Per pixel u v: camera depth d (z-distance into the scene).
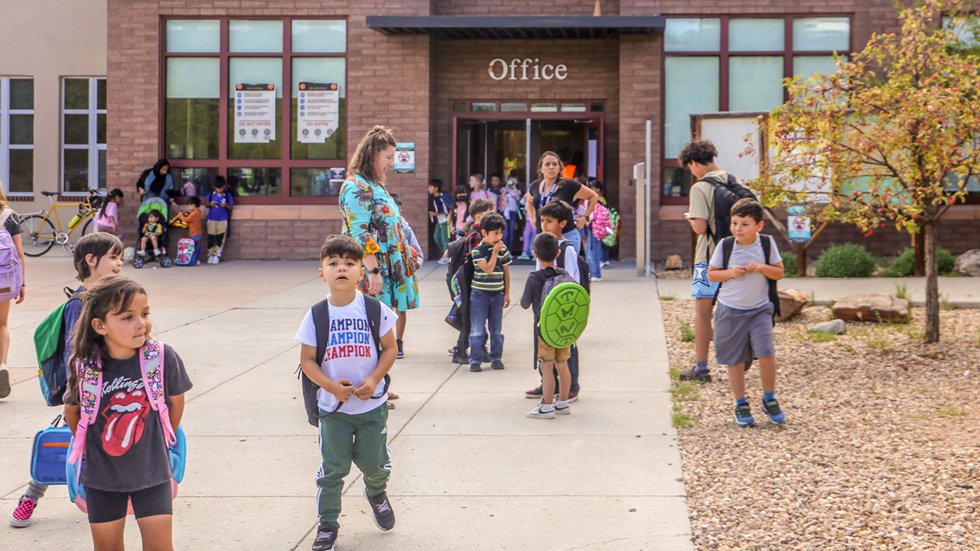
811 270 15.59
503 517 5.12
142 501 3.90
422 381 8.45
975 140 8.81
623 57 18.19
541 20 17.50
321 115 18.88
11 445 6.60
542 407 7.12
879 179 9.01
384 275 7.74
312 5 18.66
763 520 4.96
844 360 8.74
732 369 6.79
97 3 22.78
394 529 4.97
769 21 18.08
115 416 3.83
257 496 5.53
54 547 4.79
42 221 20.81
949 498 5.18
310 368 4.62
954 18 11.55
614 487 5.55
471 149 19.62
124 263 18.28
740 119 15.38
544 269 7.14
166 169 18.48
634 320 11.31
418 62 18.56
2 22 22.81
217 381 8.59
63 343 4.79
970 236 17.56
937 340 9.09
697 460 6.04
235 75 18.92
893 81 8.87
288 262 18.59
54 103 22.78
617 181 19.38
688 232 18.17
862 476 5.59
